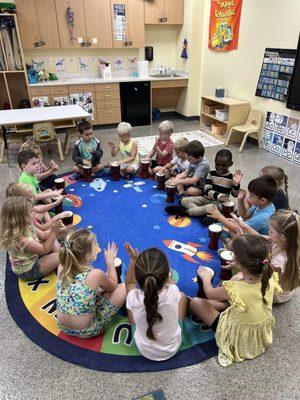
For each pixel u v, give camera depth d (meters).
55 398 1.36
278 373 1.45
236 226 1.98
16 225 1.79
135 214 2.67
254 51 4.38
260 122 4.45
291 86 3.83
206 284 1.60
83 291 1.47
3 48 4.63
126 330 1.65
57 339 1.61
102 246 2.26
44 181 3.04
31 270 1.93
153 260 1.31
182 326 1.58
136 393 1.37
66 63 5.45
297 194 3.19
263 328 1.46
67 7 4.85
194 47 5.52
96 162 3.46
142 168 3.32
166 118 6.29
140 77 5.69
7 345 1.60
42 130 3.90
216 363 1.49
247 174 3.68
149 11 5.32
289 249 1.56
